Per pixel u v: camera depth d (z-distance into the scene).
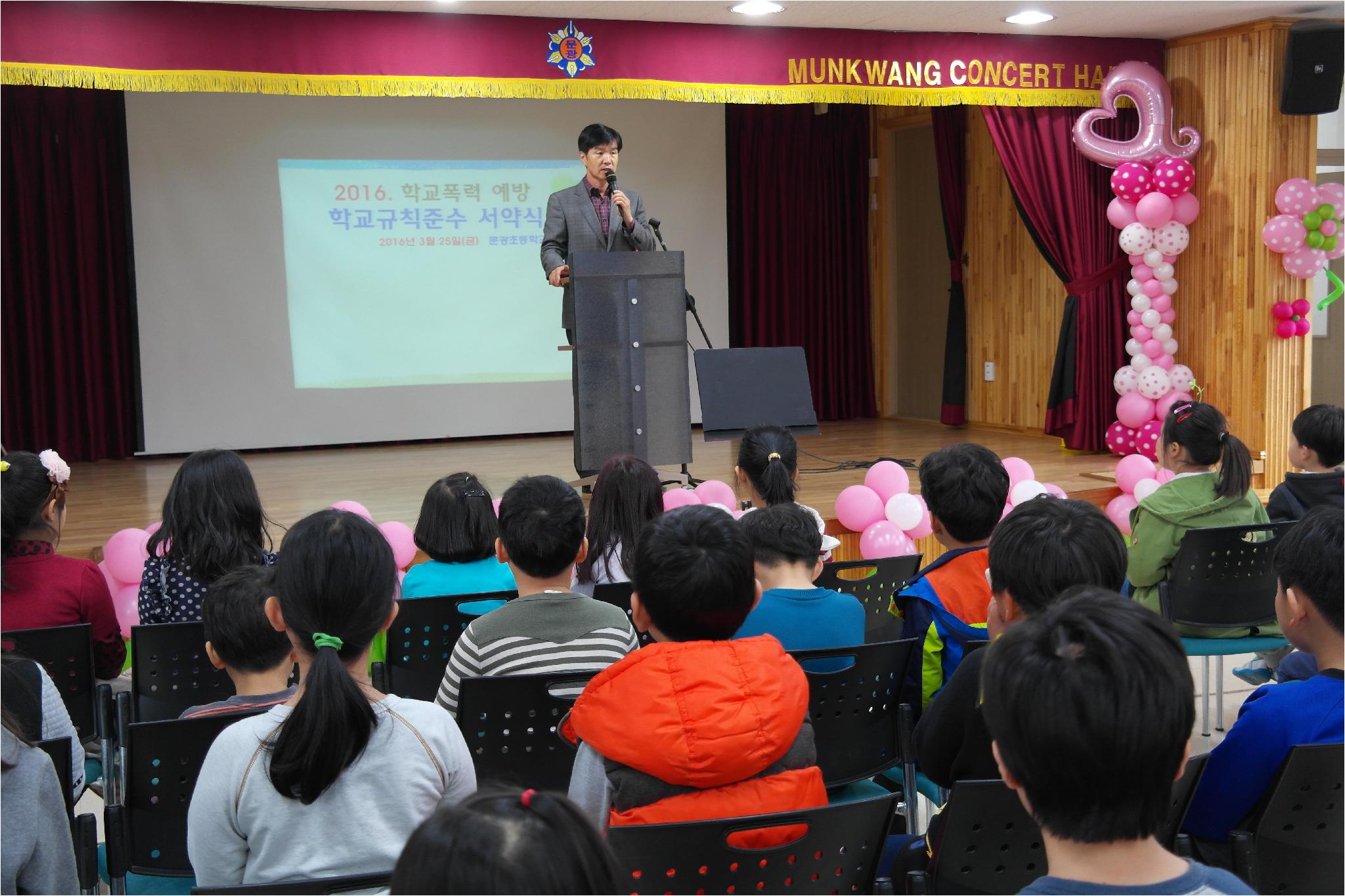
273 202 7.71
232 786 1.48
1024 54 6.59
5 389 7.46
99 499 6.14
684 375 5.36
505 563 3.38
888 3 5.70
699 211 8.57
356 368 7.96
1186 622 3.32
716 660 1.54
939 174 8.52
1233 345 6.70
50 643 2.44
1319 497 3.49
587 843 0.80
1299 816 1.68
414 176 7.93
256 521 2.77
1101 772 0.97
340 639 1.51
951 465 2.34
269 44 5.31
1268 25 6.32
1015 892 1.64
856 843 1.54
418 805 1.51
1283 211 6.33
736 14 5.81
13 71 4.90
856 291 9.33
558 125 8.17
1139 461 5.62
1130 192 6.61
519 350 8.25
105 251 7.53
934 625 2.28
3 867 1.52
